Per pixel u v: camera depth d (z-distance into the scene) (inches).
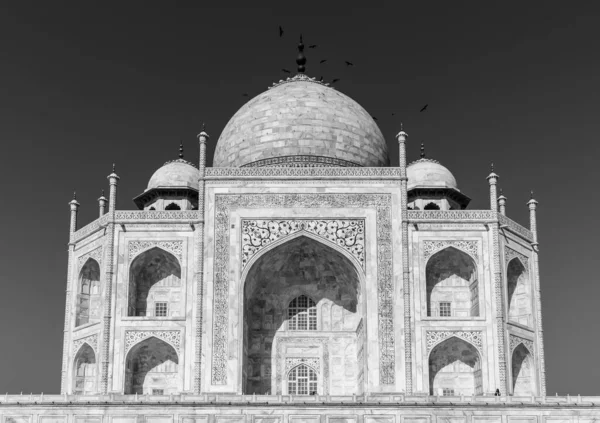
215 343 3944.4
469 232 4141.2
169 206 4739.2
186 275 4079.7
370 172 4168.3
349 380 4224.9
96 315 4293.8
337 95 4862.2
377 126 4931.1
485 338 4005.9
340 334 4279.0
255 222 4104.3
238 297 4005.9
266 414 3213.6
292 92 4783.5
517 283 4357.8
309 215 4111.7
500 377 3959.2
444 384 4060.0
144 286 4224.9
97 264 4384.8
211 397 3275.1
